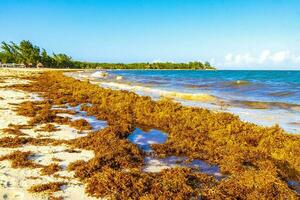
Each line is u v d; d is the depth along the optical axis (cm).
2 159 1012
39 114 1786
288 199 775
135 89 3712
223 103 2486
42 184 820
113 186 808
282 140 1277
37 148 1152
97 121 1689
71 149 1149
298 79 8156
